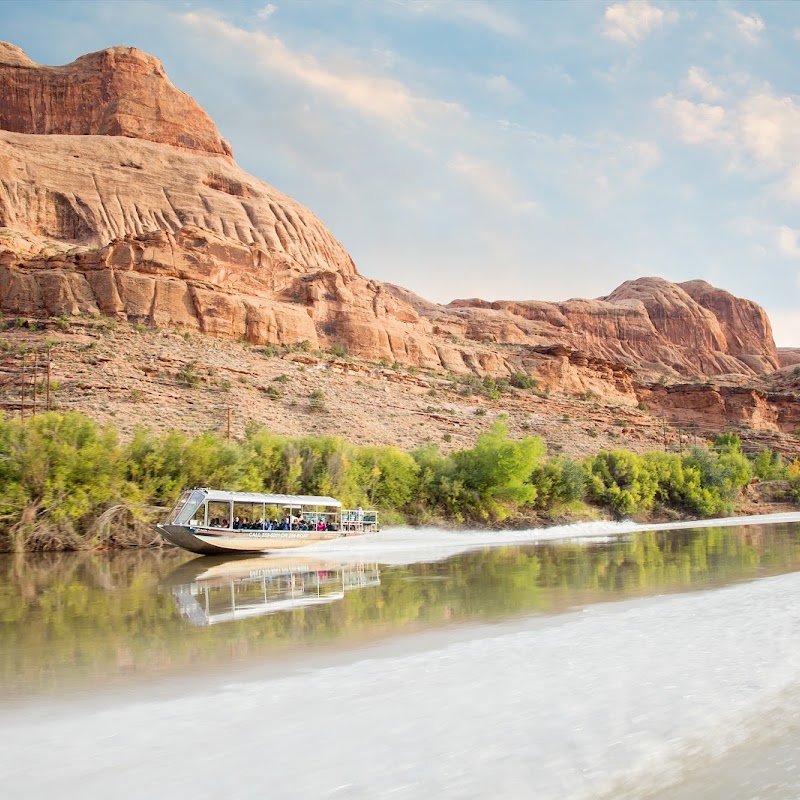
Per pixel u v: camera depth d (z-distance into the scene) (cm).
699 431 12625
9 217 11406
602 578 2119
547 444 8200
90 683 1038
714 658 1051
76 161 13112
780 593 1652
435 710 853
